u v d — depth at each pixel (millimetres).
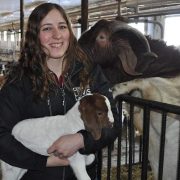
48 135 1704
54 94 1823
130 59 2865
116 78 2934
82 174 1716
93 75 1960
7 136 1733
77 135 1674
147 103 1888
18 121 1812
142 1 7957
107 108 1658
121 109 2143
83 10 3920
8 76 1862
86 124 1641
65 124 1709
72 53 1903
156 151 2629
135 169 4262
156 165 2648
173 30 9539
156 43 2906
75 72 1902
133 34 2869
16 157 1728
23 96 1796
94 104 1638
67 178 1862
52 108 1818
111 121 1665
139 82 2592
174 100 2525
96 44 2953
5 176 1850
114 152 4746
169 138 2512
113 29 2906
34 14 1801
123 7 8945
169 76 2723
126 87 2602
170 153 2539
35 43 1807
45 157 1746
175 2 7527
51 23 1777
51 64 1869
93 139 1694
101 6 9328
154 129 2596
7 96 1781
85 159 1829
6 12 14930
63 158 1725
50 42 1777
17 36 20484
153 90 2559
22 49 1864
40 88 1775
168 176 2613
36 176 1841
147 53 2717
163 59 2785
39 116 1810
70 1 9992
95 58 2943
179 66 2746
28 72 1802
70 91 1865
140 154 4414
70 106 1857
